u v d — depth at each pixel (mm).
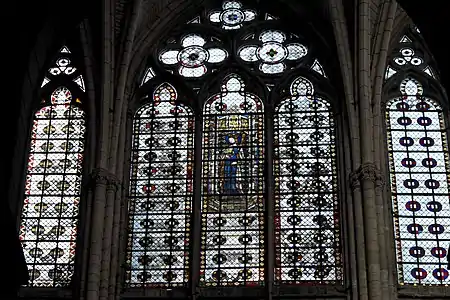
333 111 35438
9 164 23781
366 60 34188
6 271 23781
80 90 35938
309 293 32094
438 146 34781
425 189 33906
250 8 38031
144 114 35812
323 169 34344
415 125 35156
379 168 32875
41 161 34812
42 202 34062
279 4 37688
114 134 33906
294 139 35000
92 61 35656
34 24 24406
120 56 34969
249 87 36156
